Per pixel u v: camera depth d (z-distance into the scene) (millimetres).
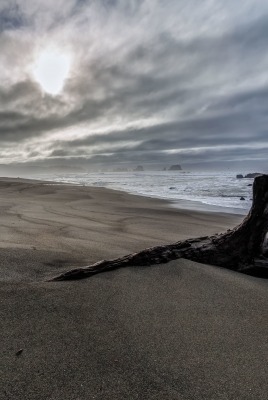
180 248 3895
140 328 2309
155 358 1950
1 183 28250
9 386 1611
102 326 2299
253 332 2330
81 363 1844
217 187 27688
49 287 2914
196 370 1854
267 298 2961
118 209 12711
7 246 4410
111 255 4492
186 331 2303
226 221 10133
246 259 3711
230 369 1878
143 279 3258
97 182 43312
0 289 2766
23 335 2094
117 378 1738
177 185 32438
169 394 1640
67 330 2203
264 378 1807
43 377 1697
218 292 3041
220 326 2402
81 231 6922
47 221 8281
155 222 9461
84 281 3113
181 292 3002
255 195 3703
